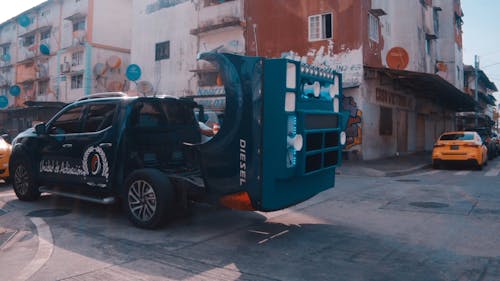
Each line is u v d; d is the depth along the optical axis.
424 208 7.23
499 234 5.43
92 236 5.31
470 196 8.52
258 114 4.78
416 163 16.47
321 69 5.42
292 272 4.05
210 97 23.70
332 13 18.28
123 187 5.82
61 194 6.82
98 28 32.34
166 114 6.66
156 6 26.95
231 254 4.61
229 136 5.02
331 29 18.34
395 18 23.22
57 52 35.47
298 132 4.80
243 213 6.71
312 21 18.92
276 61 4.71
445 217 6.48
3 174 9.73
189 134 6.98
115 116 6.16
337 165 5.98
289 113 4.72
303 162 4.87
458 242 5.08
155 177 5.48
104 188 6.18
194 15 24.53
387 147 20.05
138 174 5.61
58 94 35.16
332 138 5.76
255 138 4.80
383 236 5.38
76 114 6.86
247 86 4.87
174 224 5.95
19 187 7.70
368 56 18.28
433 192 9.12
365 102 17.81
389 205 7.54
